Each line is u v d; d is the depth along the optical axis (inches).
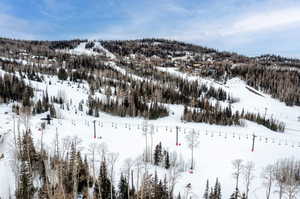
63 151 1899.6
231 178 2123.5
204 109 4972.9
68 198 1405.0
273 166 2146.9
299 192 1889.8
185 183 2012.8
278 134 3900.1
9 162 1651.1
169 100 5270.7
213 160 2491.4
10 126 2447.1
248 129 3991.1
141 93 5295.3
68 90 5132.9
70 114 3900.1
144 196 1604.3
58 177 1528.1
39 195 1375.5
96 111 4082.2
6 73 4763.8
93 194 1537.9
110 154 2028.8
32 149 1689.2
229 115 4515.3
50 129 2657.5
